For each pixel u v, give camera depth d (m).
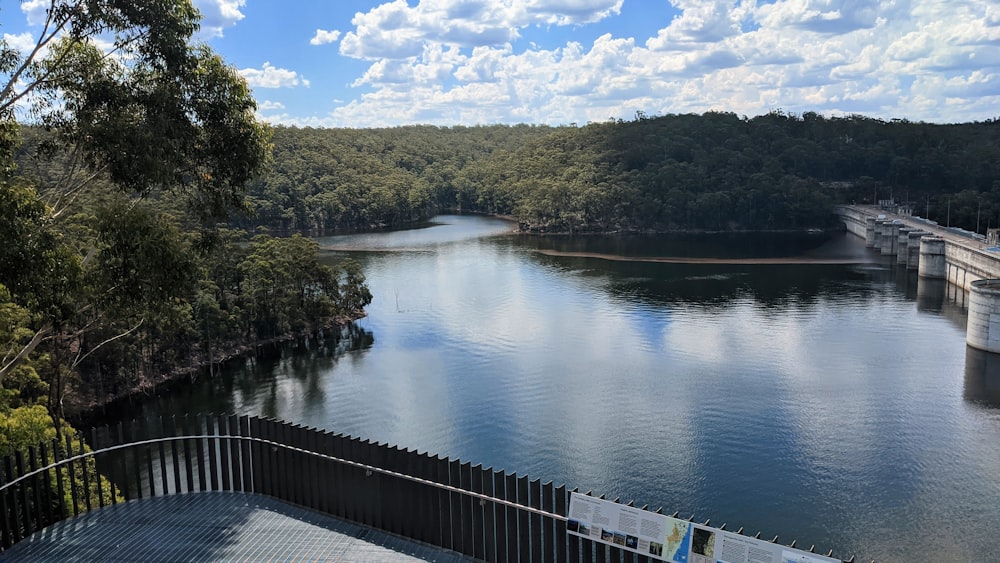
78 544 17.62
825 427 66.31
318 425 70.44
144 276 23.91
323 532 18.14
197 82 26.19
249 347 100.19
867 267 160.38
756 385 78.00
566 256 181.38
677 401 73.62
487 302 125.62
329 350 98.81
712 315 112.50
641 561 14.95
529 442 64.50
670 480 56.41
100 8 24.23
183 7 25.56
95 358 76.50
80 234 46.88
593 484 55.94
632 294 130.50
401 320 114.00
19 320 42.31
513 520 16.48
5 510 17.50
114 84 25.19
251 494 20.30
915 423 67.12
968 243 138.38
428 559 16.83
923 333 100.69
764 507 52.06
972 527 48.81
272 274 104.81
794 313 113.75
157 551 17.19
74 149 26.83
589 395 76.25
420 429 68.56
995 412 69.50
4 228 21.39
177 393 82.06
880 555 45.84
